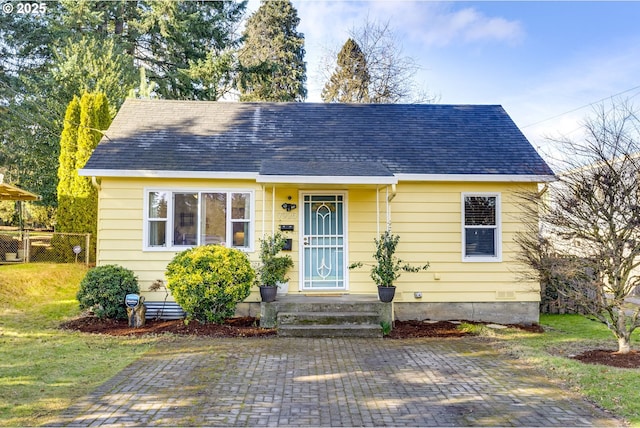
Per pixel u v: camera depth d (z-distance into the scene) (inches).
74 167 603.5
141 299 360.2
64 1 767.1
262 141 426.6
